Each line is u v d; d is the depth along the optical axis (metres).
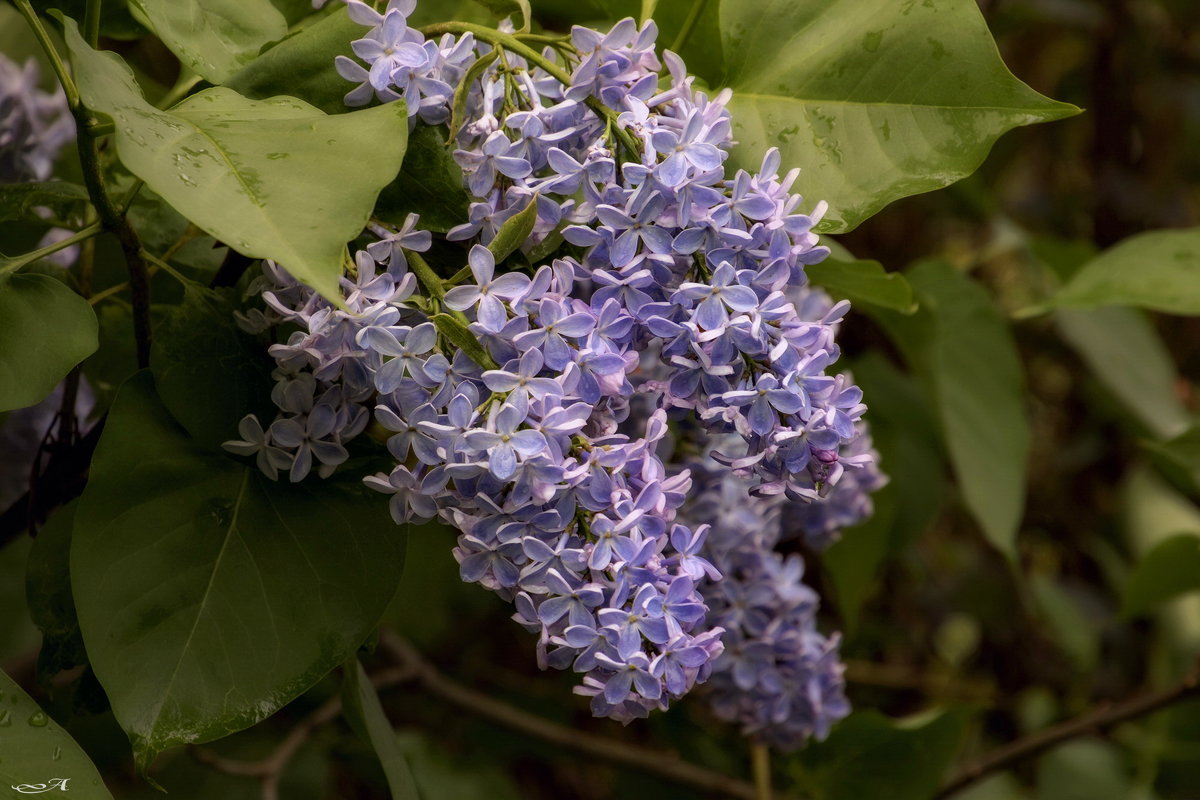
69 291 0.81
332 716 1.04
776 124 0.84
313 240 0.75
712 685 0.90
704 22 0.85
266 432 0.81
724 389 0.79
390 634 1.14
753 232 0.79
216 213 0.75
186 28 0.83
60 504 0.88
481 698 1.13
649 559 0.78
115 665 0.79
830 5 0.84
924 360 1.02
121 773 1.15
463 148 0.80
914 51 0.83
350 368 0.79
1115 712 1.10
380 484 0.79
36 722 0.80
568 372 0.77
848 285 0.89
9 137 0.91
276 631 0.80
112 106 0.77
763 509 0.87
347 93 0.81
